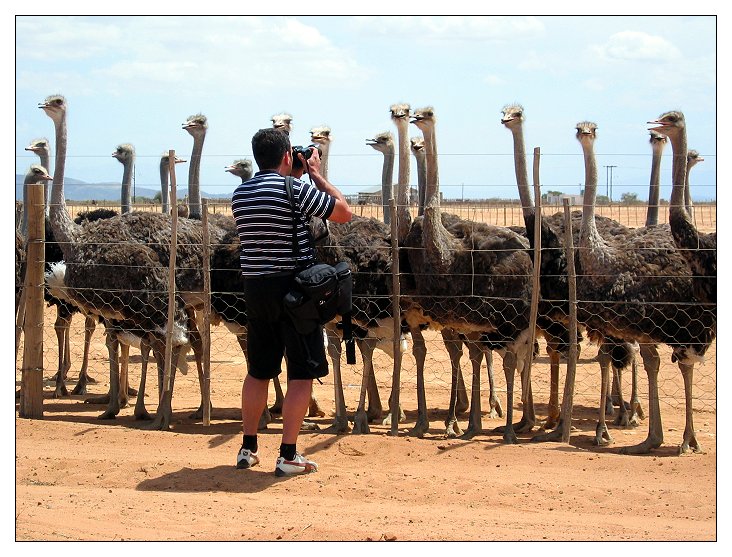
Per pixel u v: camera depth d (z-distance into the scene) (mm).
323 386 8695
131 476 5867
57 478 5883
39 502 5344
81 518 5102
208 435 6656
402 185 7531
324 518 5156
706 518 5293
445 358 9742
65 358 8680
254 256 5551
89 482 5816
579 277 6805
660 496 5574
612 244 6844
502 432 7074
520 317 6855
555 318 7055
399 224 7156
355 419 7078
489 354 7723
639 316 6480
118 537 4836
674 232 6559
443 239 6883
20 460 6129
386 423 7410
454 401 7070
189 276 7383
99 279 7176
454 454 6309
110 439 6617
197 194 9266
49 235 8156
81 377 8523
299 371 5680
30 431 6773
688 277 6516
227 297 7383
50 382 8961
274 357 5809
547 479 5859
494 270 6828
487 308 6781
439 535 4910
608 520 5238
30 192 7359
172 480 5762
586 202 6746
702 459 6230
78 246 7281
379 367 9391
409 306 7141
